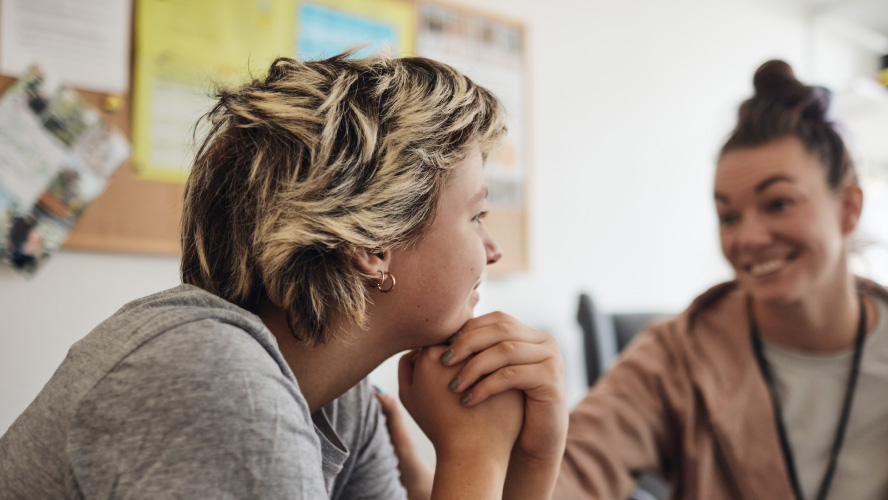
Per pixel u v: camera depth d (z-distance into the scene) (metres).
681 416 0.82
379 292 0.56
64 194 1.33
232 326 0.47
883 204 2.51
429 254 0.56
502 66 1.99
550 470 0.61
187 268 0.58
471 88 0.60
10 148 1.29
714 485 0.78
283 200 0.51
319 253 0.53
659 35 2.46
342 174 0.52
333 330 0.55
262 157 0.53
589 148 2.22
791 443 0.77
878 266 1.40
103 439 0.41
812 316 0.77
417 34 1.82
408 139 0.54
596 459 0.80
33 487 0.44
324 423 0.62
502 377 0.58
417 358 0.62
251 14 1.56
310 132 0.52
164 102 1.44
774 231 0.77
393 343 0.59
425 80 0.58
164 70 1.45
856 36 3.04
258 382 0.44
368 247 0.53
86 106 1.36
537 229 2.05
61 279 1.32
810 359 0.79
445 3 1.88
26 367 1.27
